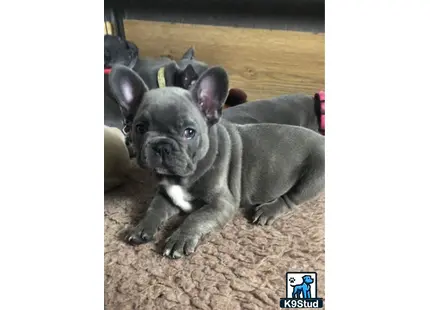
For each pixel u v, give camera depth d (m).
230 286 0.89
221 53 1.13
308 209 1.10
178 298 0.87
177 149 0.93
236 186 1.10
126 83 0.98
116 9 1.14
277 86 1.15
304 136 1.12
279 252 0.96
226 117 1.19
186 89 1.03
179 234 0.98
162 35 1.15
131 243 0.99
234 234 1.03
